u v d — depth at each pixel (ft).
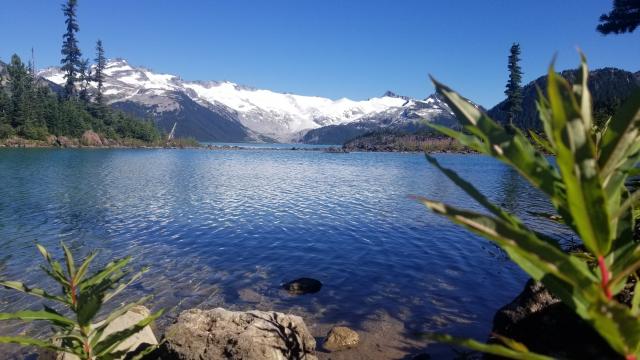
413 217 84.43
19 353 31.04
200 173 185.68
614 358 10.35
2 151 287.28
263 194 119.14
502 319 16.90
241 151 485.97
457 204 102.68
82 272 10.91
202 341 24.59
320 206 98.53
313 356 27.91
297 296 42.55
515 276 47.91
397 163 278.26
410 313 37.99
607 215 4.06
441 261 53.93
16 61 398.83
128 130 469.98
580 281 4.16
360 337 33.50
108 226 74.74
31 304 39.32
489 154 4.50
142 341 25.76
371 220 81.20
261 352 23.84
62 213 86.07
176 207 95.35
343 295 42.50
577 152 3.92
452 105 4.81
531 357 4.21
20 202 98.37
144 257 56.03
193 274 49.16
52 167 190.29
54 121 378.94
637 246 4.57
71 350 10.75
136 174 172.65
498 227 4.38
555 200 4.86
